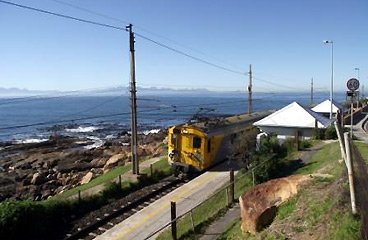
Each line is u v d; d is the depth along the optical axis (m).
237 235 13.60
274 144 26.69
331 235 9.39
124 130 93.25
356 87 27.17
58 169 46.31
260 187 13.77
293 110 35.84
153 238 17.97
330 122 36.09
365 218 9.37
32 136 86.25
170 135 29.69
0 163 52.44
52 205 21.12
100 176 34.06
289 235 10.63
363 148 22.08
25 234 19.19
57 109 171.62
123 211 22.16
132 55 29.12
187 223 17.98
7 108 179.00
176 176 29.22
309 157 25.31
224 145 31.92
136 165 29.38
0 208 19.02
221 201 19.89
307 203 11.86
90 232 19.59
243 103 194.88
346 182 10.81
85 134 86.56
